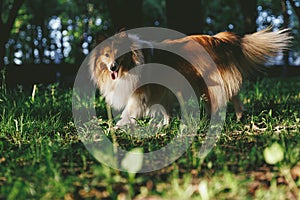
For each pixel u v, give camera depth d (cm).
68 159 355
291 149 350
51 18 1436
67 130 430
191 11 654
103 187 321
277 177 329
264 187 319
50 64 884
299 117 461
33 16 1305
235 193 311
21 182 315
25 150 374
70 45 1364
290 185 317
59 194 310
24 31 1406
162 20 1338
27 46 1448
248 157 352
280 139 380
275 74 1196
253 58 473
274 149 328
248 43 473
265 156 328
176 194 306
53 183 318
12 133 417
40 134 415
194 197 302
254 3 791
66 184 316
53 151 367
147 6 1341
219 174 329
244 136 403
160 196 309
